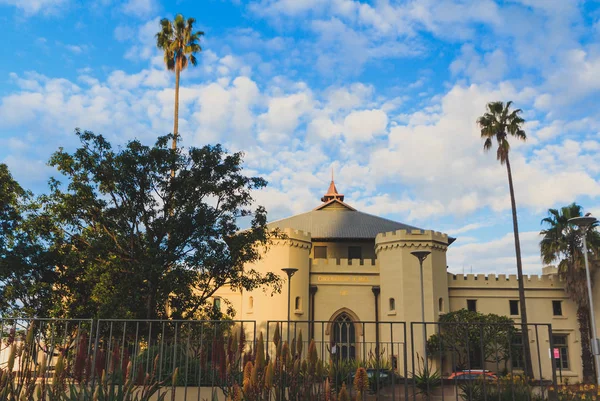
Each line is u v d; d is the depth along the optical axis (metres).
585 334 35.50
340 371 8.82
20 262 20.95
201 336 9.36
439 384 15.00
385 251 36.25
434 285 34.88
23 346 8.81
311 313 35.81
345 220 43.44
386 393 13.10
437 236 36.06
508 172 35.53
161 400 8.60
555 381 8.76
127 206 19.91
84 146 19.98
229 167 21.34
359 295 36.31
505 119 36.16
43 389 7.64
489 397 11.62
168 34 33.00
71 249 21.12
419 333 33.59
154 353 12.55
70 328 18.48
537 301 37.62
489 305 37.34
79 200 19.77
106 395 7.75
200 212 20.12
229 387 8.00
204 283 21.55
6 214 22.42
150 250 18.80
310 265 36.75
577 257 35.50
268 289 34.12
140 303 19.12
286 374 7.81
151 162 20.11
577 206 36.22
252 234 21.73
